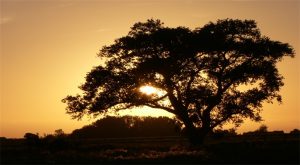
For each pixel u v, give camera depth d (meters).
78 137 110.25
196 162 50.50
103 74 72.94
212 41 70.12
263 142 70.44
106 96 72.69
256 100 72.25
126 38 71.94
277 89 73.06
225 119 73.12
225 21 72.75
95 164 49.53
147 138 103.69
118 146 72.00
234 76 70.81
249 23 72.44
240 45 71.06
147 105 72.94
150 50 72.00
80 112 74.00
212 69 71.44
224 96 72.94
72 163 50.31
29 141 74.06
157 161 51.72
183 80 71.88
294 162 49.09
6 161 51.53
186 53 70.50
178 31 71.25
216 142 76.38
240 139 86.06
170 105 73.12
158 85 71.06
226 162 49.94
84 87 73.75
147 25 73.19
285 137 89.62
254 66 71.38
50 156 56.50
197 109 71.94
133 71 71.38
